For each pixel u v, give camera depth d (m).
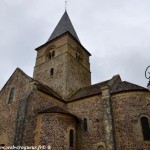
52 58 30.81
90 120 20.42
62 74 27.58
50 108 19.88
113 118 18.72
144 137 17.12
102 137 18.66
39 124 18.28
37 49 34.19
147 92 19.28
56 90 26.73
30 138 17.45
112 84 21.89
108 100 19.53
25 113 18.33
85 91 25.53
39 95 20.41
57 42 31.97
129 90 19.42
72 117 20.05
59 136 18.02
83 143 19.56
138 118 18.03
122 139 17.55
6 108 21.67
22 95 20.55
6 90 23.59
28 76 21.98
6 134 19.44
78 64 31.48
